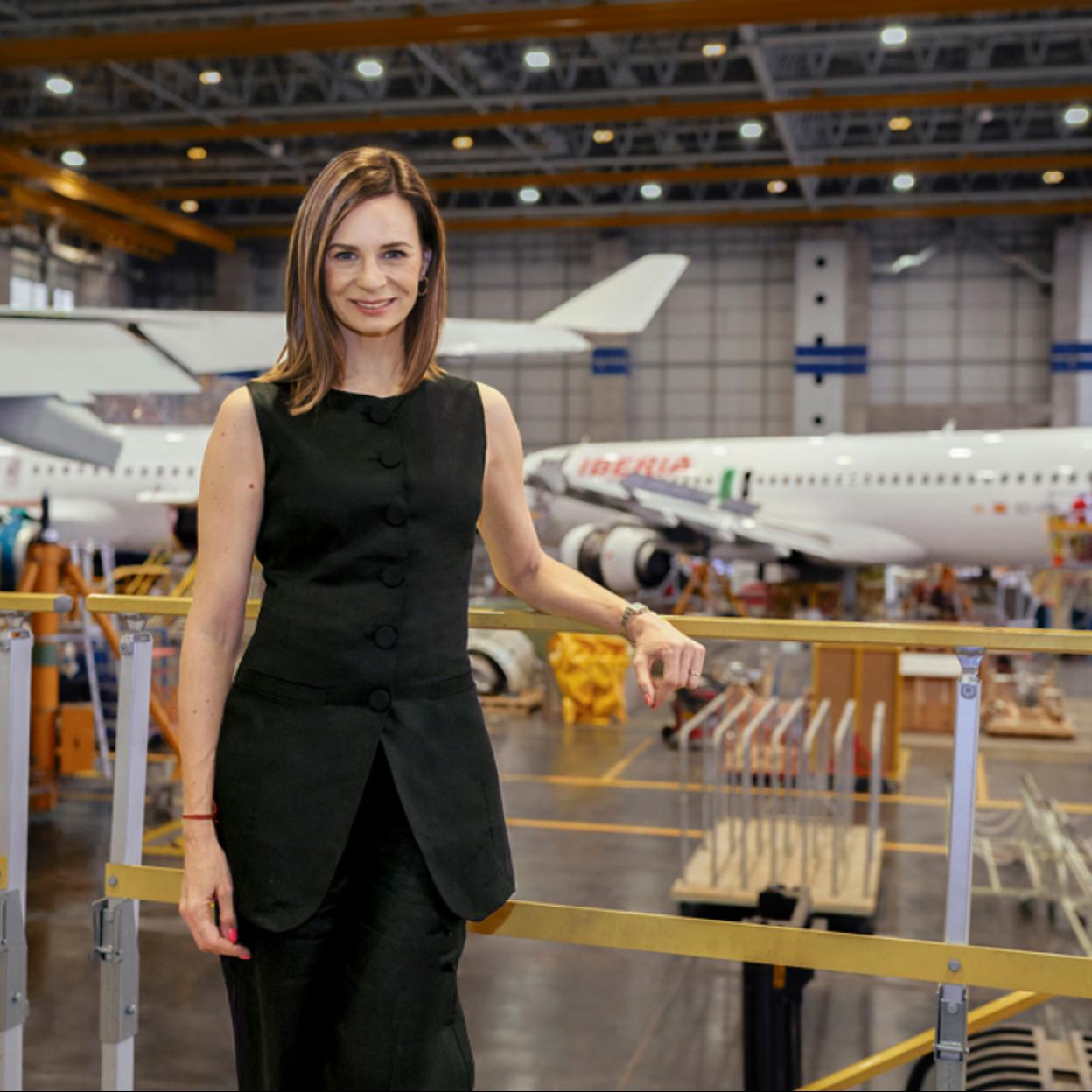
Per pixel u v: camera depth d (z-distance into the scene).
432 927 1.91
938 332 38.34
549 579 2.16
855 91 28.67
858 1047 5.67
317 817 1.85
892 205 36.62
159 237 40.59
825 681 11.44
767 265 39.38
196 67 29.05
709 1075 5.34
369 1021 1.88
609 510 23.98
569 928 2.15
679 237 40.03
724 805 9.44
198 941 1.88
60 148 33.28
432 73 28.58
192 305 43.84
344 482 1.85
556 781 11.64
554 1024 5.95
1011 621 27.78
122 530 23.19
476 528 2.02
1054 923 7.54
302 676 1.87
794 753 10.54
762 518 22.84
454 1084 1.97
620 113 28.41
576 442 40.78
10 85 29.73
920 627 2.01
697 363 39.94
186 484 22.64
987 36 25.41
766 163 35.03
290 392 1.91
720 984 6.46
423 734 1.90
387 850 1.92
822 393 38.28
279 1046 1.92
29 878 8.23
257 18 24.50
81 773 10.60
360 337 1.93
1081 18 23.95
